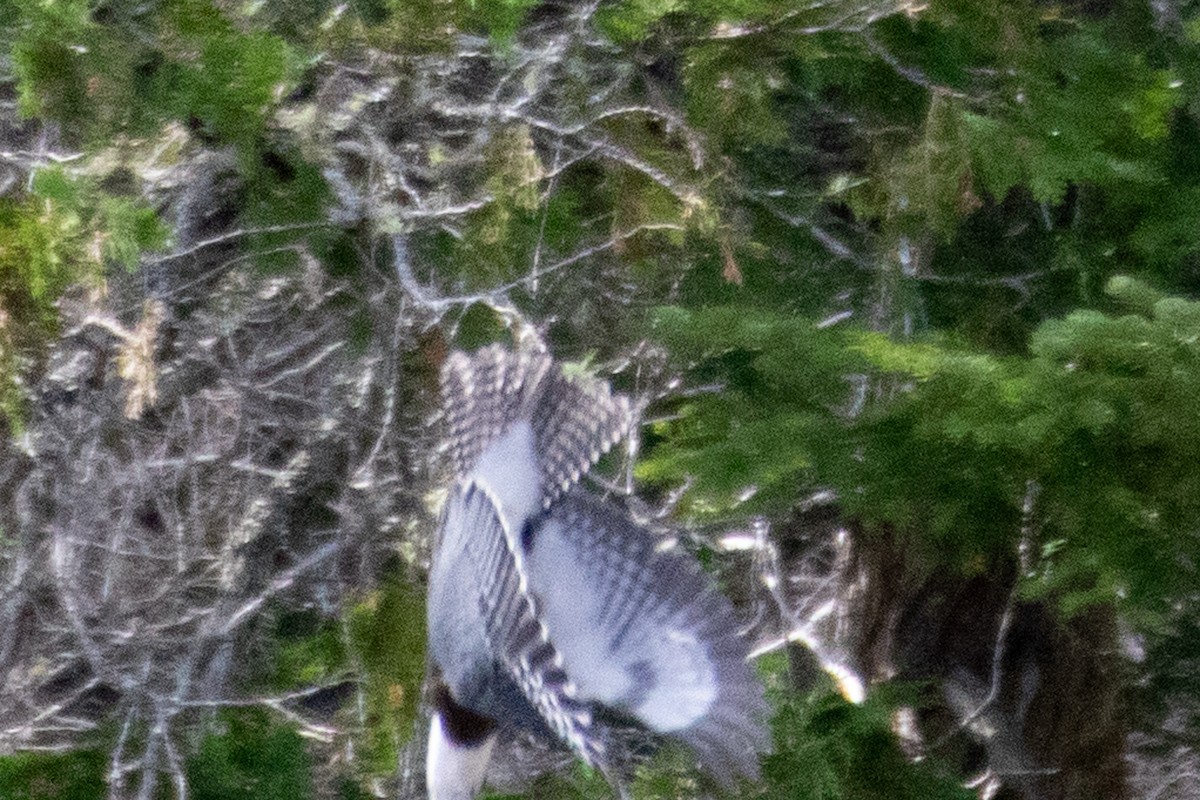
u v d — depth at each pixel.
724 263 8.94
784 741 8.51
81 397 10.49
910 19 8.52
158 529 12.18
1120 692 9.79
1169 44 9.18
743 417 7.39
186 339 10.49
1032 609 9.59
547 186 9.01
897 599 9.70
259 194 8.23
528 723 6.85
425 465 9.04
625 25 7.97
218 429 11.34
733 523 10.40
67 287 8.06
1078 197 9.30
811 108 10.49
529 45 9.43
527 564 6.21
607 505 6.30
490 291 8.36
